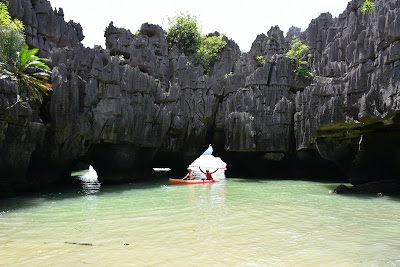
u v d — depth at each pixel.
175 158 33.59
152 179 29.64
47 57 23.77
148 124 26.25
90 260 7.32
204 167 59.62
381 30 18.39
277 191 20.72
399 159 22.22
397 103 16.88
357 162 24.16
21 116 17.02
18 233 9.77
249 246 8.45
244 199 16.95
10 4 21.48
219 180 29.03
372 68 19.48
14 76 16.52
